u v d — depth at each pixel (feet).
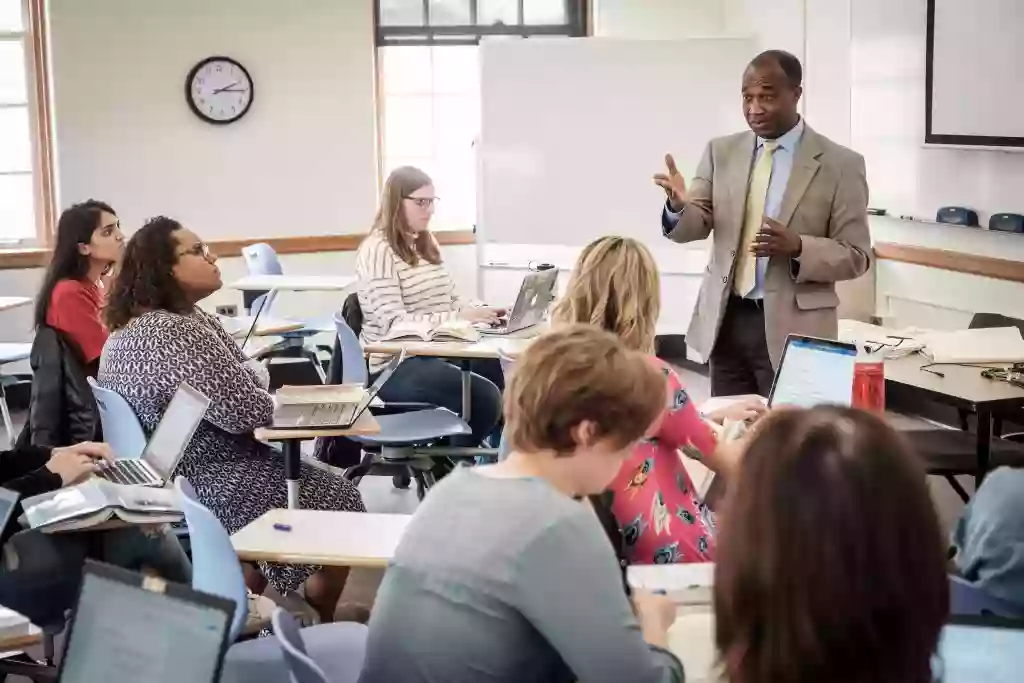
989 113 18.07
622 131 23.66
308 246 26.12
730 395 13.62
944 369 12.85
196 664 5.03
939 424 19.52
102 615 5.44
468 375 15.51
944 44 18.90
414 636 5.90
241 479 11.48
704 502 9.54
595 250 9.18
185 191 25.14
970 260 19.04
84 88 24.13
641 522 8.49
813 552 3.48
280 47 25.46
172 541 9.98
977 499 6.75
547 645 5.82
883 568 3.44
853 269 12.97
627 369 6.34
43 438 12.64
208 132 25.16
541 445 6.31
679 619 6.89
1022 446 13.57
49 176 24.23
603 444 6.32
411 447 15.44
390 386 16.12
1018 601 6.41
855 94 21.48
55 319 13.28
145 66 24.52
